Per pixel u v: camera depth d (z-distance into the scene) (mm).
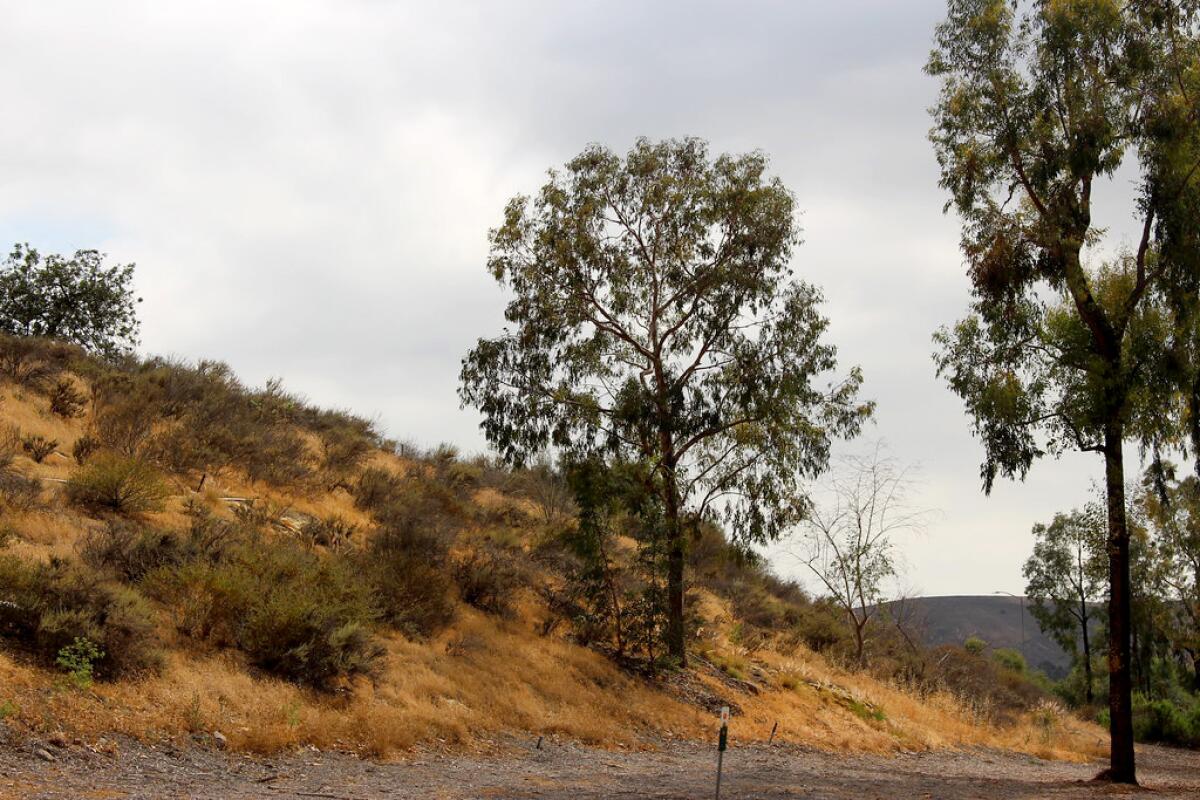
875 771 19031
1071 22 19000
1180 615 48625
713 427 24500
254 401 30203
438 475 32688
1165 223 18672
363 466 29094
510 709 17312
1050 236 19031
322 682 14484
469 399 24766
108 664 11977
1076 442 19594
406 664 16875
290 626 14398
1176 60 19016
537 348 24438
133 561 15039
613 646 23672
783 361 24406
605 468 23484
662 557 23469
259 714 12672
